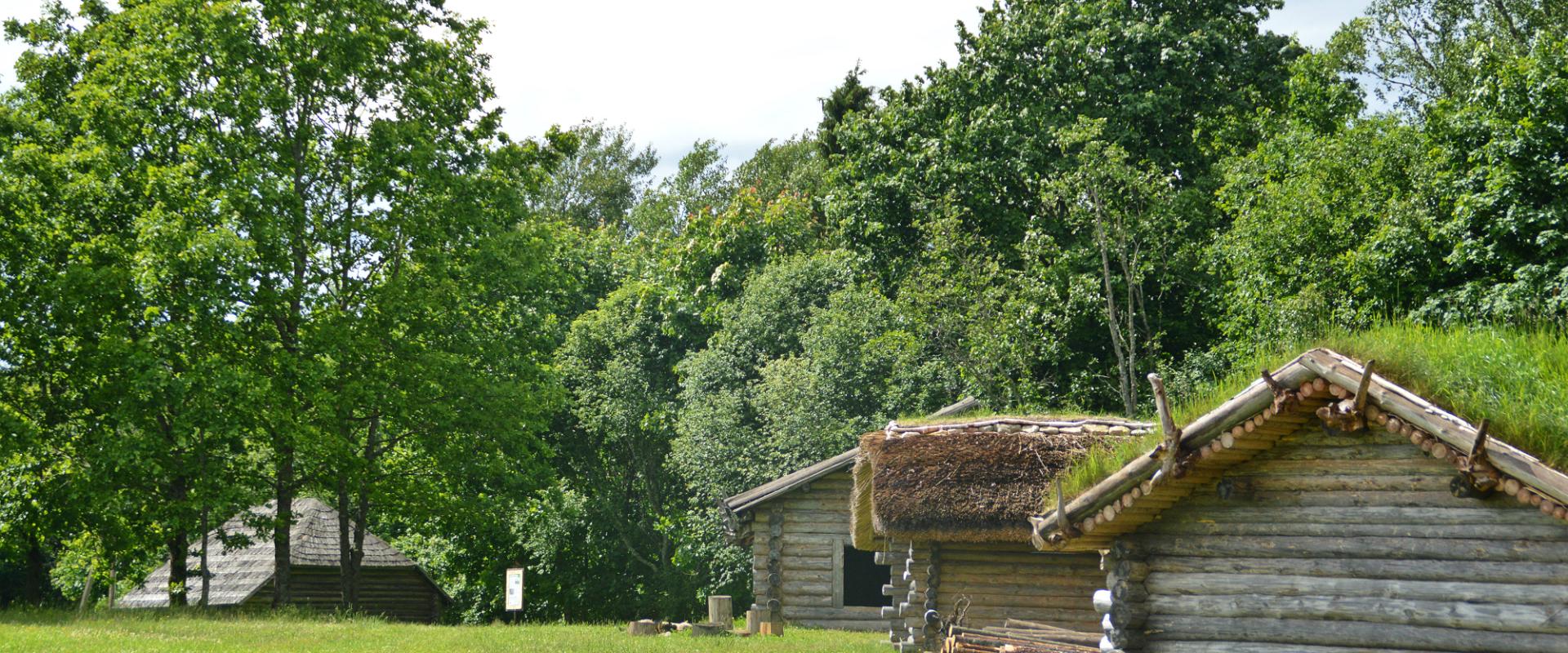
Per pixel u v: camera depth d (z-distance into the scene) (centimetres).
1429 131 2847
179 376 2591
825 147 5153
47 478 2720
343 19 2930
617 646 1947
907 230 3712
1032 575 1709
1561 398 851
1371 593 878
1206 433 902
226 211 2698
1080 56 3622
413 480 3188
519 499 3397
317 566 3625
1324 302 2748
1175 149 3681
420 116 3147
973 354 3238
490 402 3138
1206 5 3766
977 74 3719
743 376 4072
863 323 3641
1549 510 775
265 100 2817
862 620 2658
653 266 5059
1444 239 2616
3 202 2575
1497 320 2317
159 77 2745
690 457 3934
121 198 2716
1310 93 3375
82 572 3734
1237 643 927
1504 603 827
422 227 3061
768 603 2688
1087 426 1702
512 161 3300
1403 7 4444
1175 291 3600
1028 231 3388
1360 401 839
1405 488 877
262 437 2905
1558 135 2469
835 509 2720
